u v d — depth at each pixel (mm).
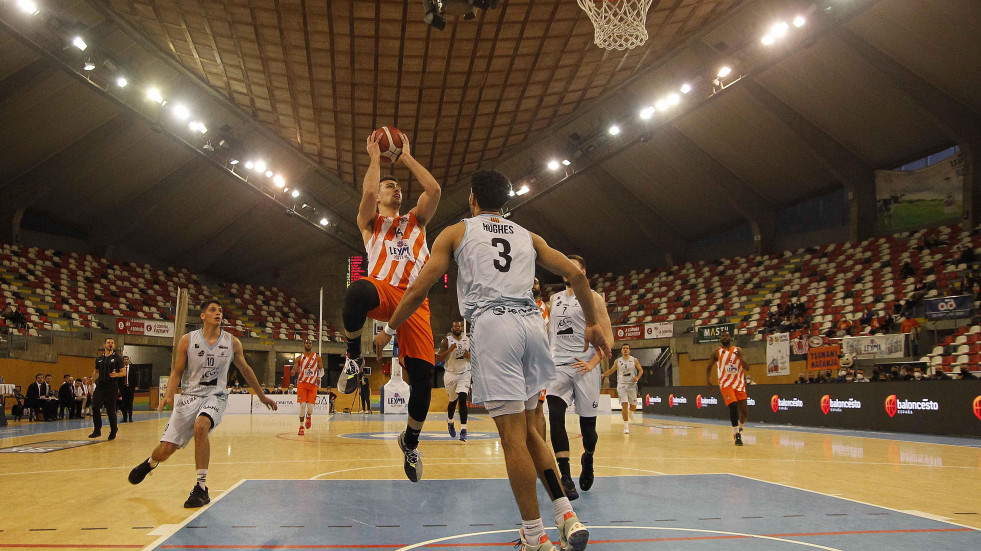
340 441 10523
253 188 23672
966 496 4863
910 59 20109
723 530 3652
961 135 21422
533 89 19125
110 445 9766
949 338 18359
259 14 14344
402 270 4207
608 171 29062
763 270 28172
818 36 16906
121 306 28234
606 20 13234
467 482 5645
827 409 15008
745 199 28438
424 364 4078
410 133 20328
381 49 15844
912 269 22188
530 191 26609
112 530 3723
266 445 9703
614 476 6059
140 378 32312
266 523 3883
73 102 21281
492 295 3082
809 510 4254
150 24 16281
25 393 22078
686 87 19672
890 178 24984
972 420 11391
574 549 2844
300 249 35188
